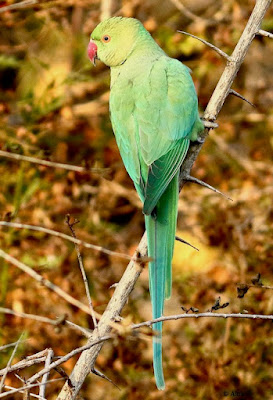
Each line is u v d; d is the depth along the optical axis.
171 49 13.46
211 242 11.74
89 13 13.48
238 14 12.70
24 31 13.95
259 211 11.90
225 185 12.32
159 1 14.11
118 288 6.86
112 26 9.06
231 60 7.64
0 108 12.37
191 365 10.91
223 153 13.34
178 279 11.88
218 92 7.87
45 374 6.52
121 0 13.61
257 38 13.67
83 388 11.23
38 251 11.61
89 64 13.66
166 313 11.76
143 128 8.09
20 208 12.05
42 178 12.39
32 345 11.05
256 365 10.82
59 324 6.75
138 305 12.35
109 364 11.12
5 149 12.05
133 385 11.03
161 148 7.96
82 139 13.11
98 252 11.98
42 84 13.49
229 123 13.60
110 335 6.04
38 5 12.27
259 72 14.09
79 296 11.59
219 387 10.76
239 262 11.41
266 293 10.95
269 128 13.77
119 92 8.42
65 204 12.13
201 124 8.04
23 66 13.71
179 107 8.09
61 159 12.45
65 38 13.75
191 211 12.12
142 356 11.10
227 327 10.86
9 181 12.52
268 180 12.32
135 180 8.16
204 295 11.26
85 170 10.21
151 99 8.15
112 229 13.00
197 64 13.54
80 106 13.19
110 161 13.00
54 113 13.05
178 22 14.27
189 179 7.99
